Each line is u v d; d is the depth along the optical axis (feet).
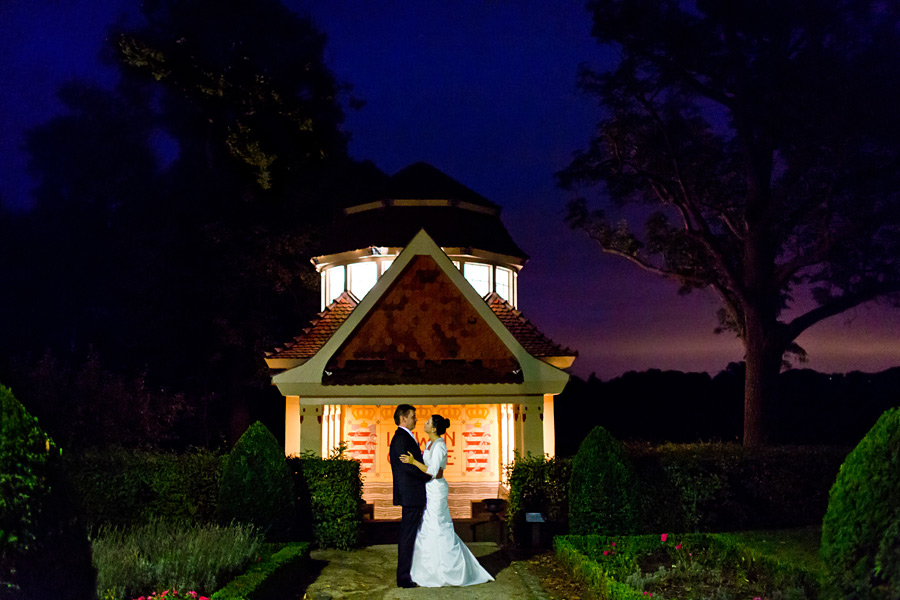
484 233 66.74
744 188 84.89
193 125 97.14
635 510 38.63
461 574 33.60
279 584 31.76
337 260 66.95
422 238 51.39
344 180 100.73
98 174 120.67
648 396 136.67
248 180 92.02
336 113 104.06
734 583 30.89
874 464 21.63
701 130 82.99
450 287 51.42
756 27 69.36
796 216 76.02
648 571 32.99
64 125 126.11
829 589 21.86
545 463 42.86
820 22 66.18
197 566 29.53
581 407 135.54
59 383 66.59
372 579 35.24
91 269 112.98
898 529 20.63
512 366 50.26
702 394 135.23
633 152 81.10
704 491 43.27
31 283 117.50
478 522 43.24
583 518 38.68
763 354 75.51
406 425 35.14
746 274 77.15
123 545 32.48
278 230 93.09
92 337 111.65
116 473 42.14
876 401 112.88
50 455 19.70
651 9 72.49
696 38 72.54
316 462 42.16
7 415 19.12
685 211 80.28
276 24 97.50
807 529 44.21
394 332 50.80
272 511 38.91
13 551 18.34
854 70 63.98
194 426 98.48
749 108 72.64
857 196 70.79
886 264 75.72
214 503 42.04
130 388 71.67
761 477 45.06
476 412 61.00
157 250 90.33
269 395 108.17
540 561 38.06
